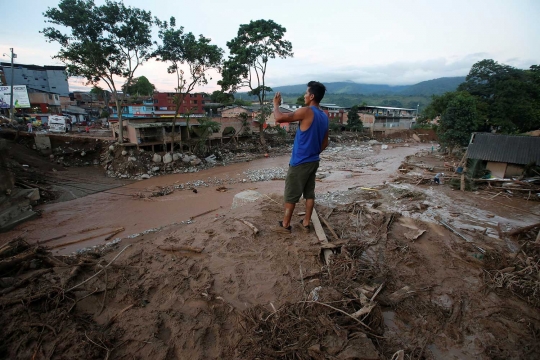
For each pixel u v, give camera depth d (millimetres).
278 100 4363
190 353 2926
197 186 16422
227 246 5000
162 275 4230
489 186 12703
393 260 4824
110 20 17719
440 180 14297
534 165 12992
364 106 56719
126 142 21141
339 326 2988
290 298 3648
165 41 20281
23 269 4449
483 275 4469
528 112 28438
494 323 3488
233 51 29969
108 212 11766
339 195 10594
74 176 17781
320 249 4691
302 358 2682
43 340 3008
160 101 46031
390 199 10000
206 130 24906
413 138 48594
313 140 4301
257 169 21828
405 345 3096
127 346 3002
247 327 3166
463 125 23109
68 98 47750
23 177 14875
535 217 8711
